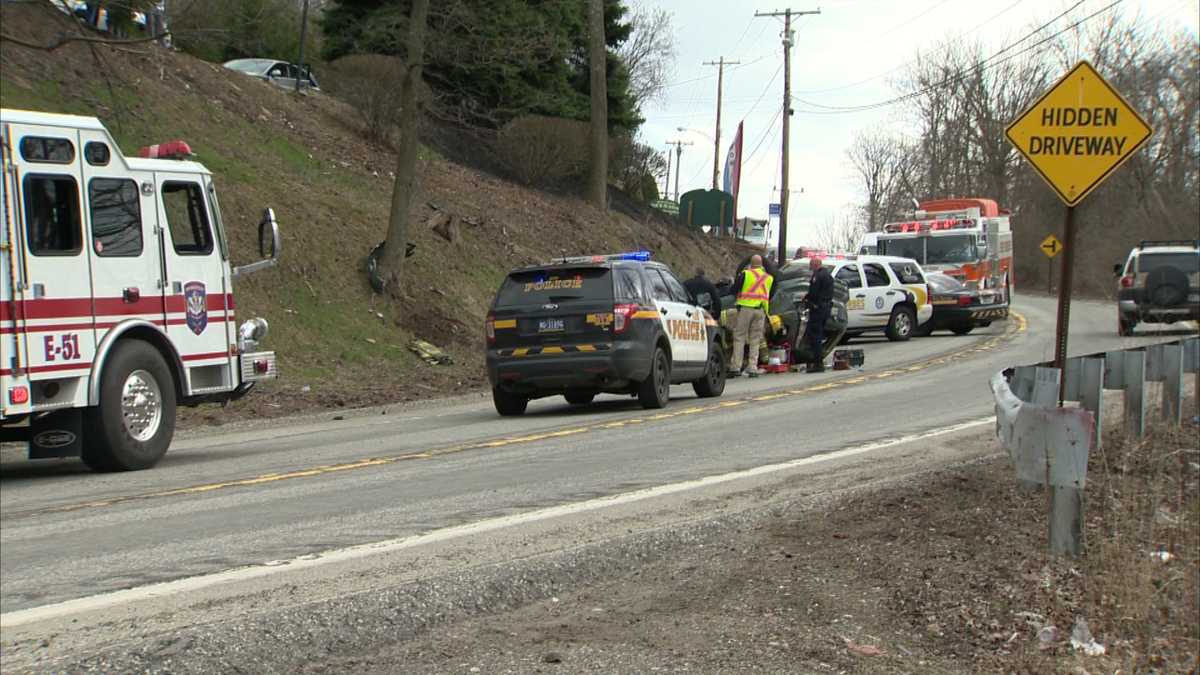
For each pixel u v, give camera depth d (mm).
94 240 10961
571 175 37469
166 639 5305
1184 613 6254
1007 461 9945
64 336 10586
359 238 24188
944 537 7250
